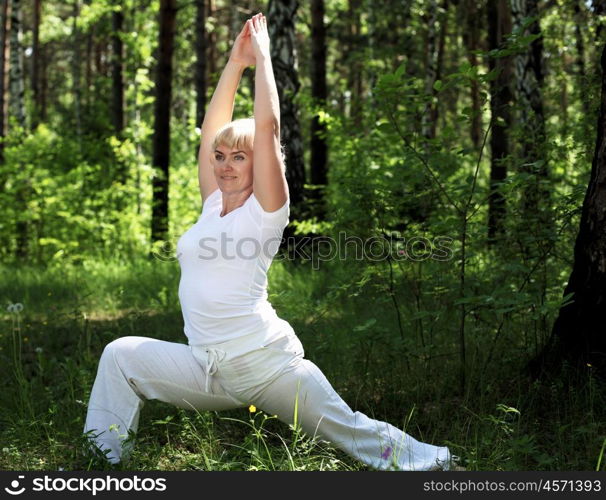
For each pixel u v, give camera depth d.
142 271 11.42
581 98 6.84
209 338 3.56
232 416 4.58
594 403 4.44
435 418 4.44
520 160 5.79
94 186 16.28
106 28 21.56
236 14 20.72
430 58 16.45
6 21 19.30
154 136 15.66
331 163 13.95
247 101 16.78
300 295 7.93
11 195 15.38
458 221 5.12
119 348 3.65
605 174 4.71
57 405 4.61
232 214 3.58
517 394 4.72
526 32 10.05
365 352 5.48
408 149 5.31
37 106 29.64
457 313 6.27
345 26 24.19
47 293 9.98
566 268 6.16
